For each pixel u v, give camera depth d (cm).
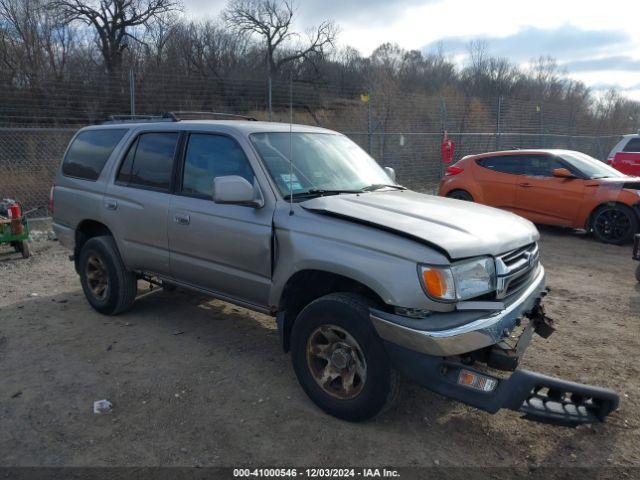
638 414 357
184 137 442
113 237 503
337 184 412
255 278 382
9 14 2361
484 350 323
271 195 373
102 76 1280
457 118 1694
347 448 314
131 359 432
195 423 339
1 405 361
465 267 306
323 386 346
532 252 374
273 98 1123
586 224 931
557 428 341
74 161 550
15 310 552
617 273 716
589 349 461
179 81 1276
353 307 319
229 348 455
